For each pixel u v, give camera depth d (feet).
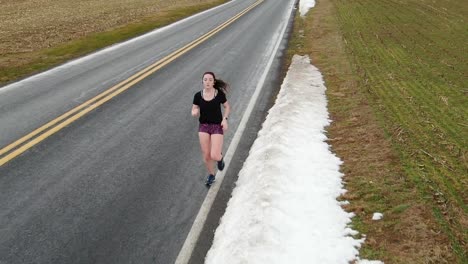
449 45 53.93
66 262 15.40
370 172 21.43
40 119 28.58
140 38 61.67
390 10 84.23
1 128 26.94
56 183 20.53
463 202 18.70
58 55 50.19
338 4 95.20
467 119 29.27
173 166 22.72
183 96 34.24
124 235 16.97
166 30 68.90
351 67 43.45
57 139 25.43
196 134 26.94
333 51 51.03
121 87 36.27
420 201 18.51
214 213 18.70
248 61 46.98
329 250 15.49
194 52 51.26
